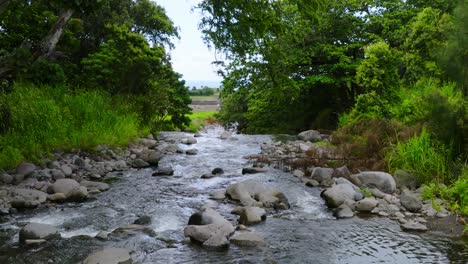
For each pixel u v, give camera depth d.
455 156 8.21
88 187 8.20
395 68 12.89
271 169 10.38
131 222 6.34
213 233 5.53
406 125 10.46
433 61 12.40
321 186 8.62
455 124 8.09
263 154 12.27
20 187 7.71
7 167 8.62
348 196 7.42
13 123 9.80
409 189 8.09
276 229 6.12
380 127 10.62
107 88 15.87
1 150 8.98
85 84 15.65
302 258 5.07
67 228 6.02
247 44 10.45
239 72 12.72
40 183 7.95
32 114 10.32
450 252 5.26
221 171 9.92
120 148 12.03
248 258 5.04
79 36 19.11
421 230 6.06
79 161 9.85
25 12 14.55
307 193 8.10
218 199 7.63
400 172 8.36
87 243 5.38
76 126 11.40
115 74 15.86
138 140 13.73
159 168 10.08
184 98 23.39
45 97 11.65
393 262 4.96
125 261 4.77
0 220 6.29
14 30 14.97
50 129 10.28
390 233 5.98
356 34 21.91
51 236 5.52
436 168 8.20
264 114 26.08
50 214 6.64
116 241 5.45
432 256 5.14
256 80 12.09
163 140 15.55
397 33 19.91
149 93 16.77
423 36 12.86
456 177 7.81
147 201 7.51
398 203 7.30
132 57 15.77
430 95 8.57
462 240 5.69
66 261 4.84
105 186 8.34
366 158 9.83
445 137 8.29
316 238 5.77
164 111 20.25
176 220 6.45
